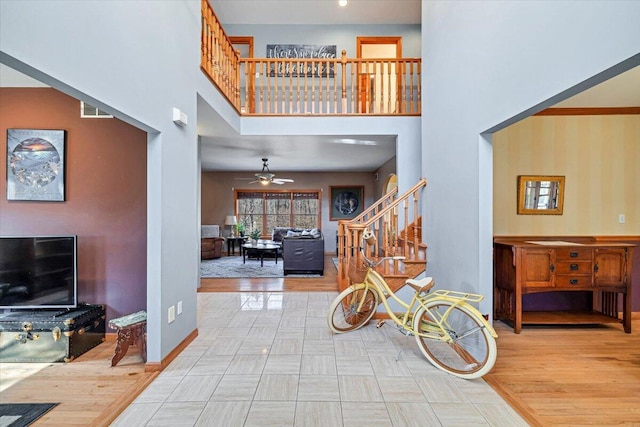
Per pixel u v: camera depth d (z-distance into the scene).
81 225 3.25
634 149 3.98
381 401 2.18
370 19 6.65
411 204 5.12
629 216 3.98
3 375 2.56
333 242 10.45
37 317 2.82
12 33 1.37
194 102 3.32
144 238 3.27
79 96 1.83
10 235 3.19
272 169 9.91
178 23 2.96
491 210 2.65
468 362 2.71
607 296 3.81
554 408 2.12
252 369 2.61
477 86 2.66
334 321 3.73
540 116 4.02
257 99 6.45
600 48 1.49
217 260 8.85
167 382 2.41
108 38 1.99
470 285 2.79
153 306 2.59
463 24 2.92
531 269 3.44
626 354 2.94
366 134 5.21
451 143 3.20
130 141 3.26
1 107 3.17
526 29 2.03
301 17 6.58
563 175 4.00
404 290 3.87
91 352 2.97
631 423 1.98
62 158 3.20
